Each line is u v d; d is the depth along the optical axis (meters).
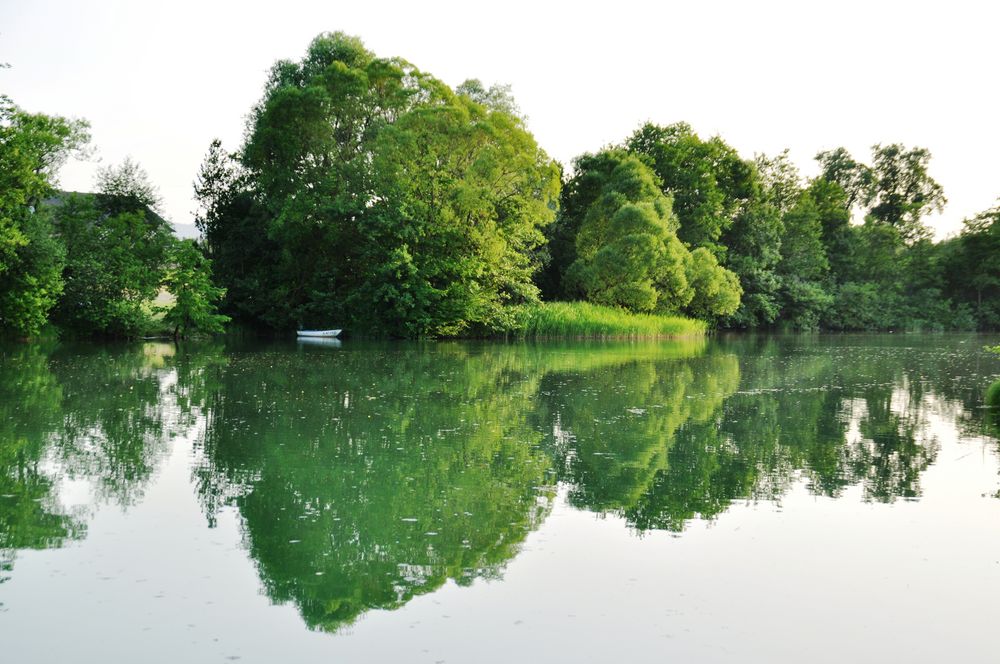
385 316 39.91
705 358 30.78
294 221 40.41
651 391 18.91
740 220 65.75
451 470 10.28
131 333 33.91
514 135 43.09
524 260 44.84
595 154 60.75
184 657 5.05
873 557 7.02
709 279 54.03
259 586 6.27
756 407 16.33
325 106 41.44
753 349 37.91
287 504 8.59
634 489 9.41
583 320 45.53
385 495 9.02
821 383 21.25
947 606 5.98
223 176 46.28
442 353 30.64
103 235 34.25
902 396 18.33
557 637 5.39
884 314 69.44
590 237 53.78
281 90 42.25
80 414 14.16
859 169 87.69
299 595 6.11
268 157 43.94
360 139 44.81
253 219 44.72
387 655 5.11
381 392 17.86
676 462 10.93
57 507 8.35
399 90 43.75
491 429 13.30
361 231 40.31
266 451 11.27
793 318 66.75
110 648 5.17
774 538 7.56
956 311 71.56
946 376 23.58
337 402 16.11
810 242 70.44
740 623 5.65
